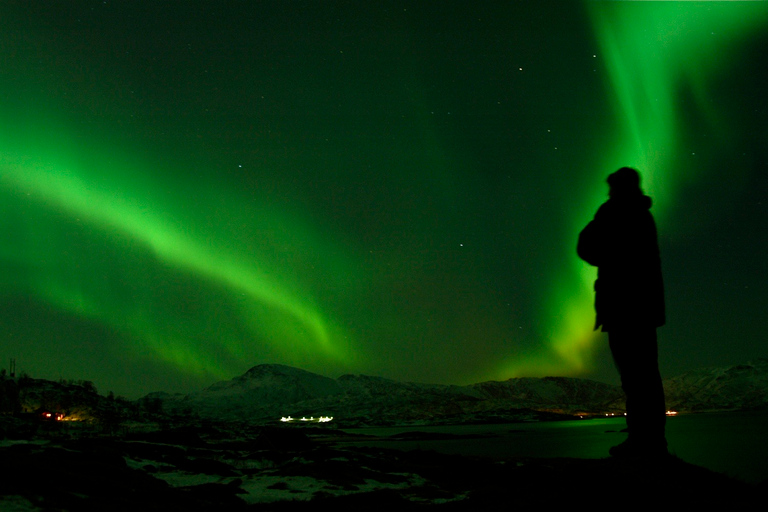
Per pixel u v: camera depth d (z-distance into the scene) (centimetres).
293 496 2266
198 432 12850
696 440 10950
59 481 1066
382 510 1303
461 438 14175
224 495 2000
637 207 745
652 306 732
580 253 776
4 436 2895
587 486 668
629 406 764
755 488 694
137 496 1195
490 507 704
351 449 5038
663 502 610
